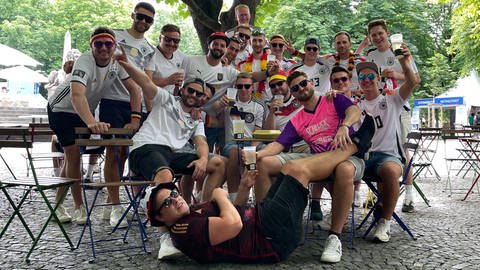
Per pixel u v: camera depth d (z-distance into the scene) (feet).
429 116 90.17
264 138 15.02
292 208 11.07
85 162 32.42
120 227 14.80
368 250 12.59
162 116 14.16
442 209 18.39
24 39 127.03
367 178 13.94
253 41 19.30
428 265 11.26
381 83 17.62
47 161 35.99
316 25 66.39
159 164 12.57
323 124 13.23
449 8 93.40
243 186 12.30
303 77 13.12
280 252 11.12
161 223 10.74
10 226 14.70
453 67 90.48
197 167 13.16
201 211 11.07
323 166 11.60
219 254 10.80
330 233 11.84
